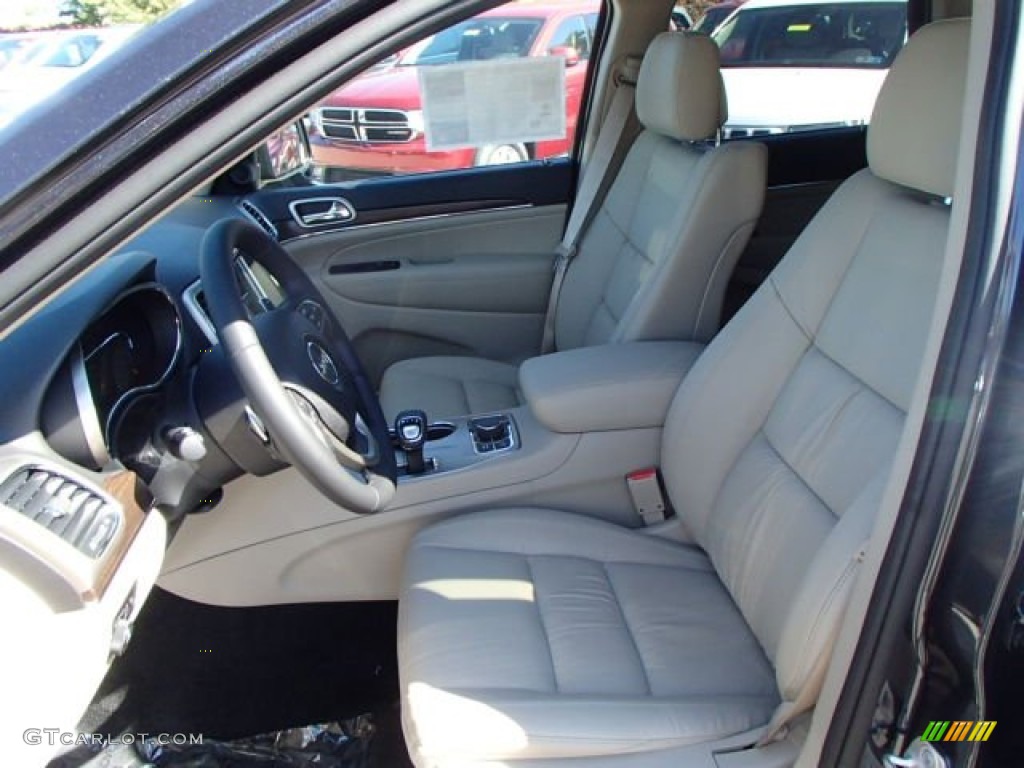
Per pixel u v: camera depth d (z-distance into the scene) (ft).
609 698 3.94
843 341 4.37
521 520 5.19
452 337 8.56
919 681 2.96
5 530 3.01
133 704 5.72
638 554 5.16
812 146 8.81
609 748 3.66
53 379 3.42
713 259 6.20
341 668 6.03
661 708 3.84
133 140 2.49
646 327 6.30
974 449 2.68
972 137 2.65
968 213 2.64
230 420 4.12
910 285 4.02
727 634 4.57
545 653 4.27
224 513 5.11
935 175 3.83
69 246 2.53
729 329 5.02
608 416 5.36
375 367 8.56
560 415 5.32
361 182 8.18
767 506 4.49
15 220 2.47
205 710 5.68
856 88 8.71
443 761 3.61
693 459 5.05
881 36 8.59
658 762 3.62
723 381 4.92
